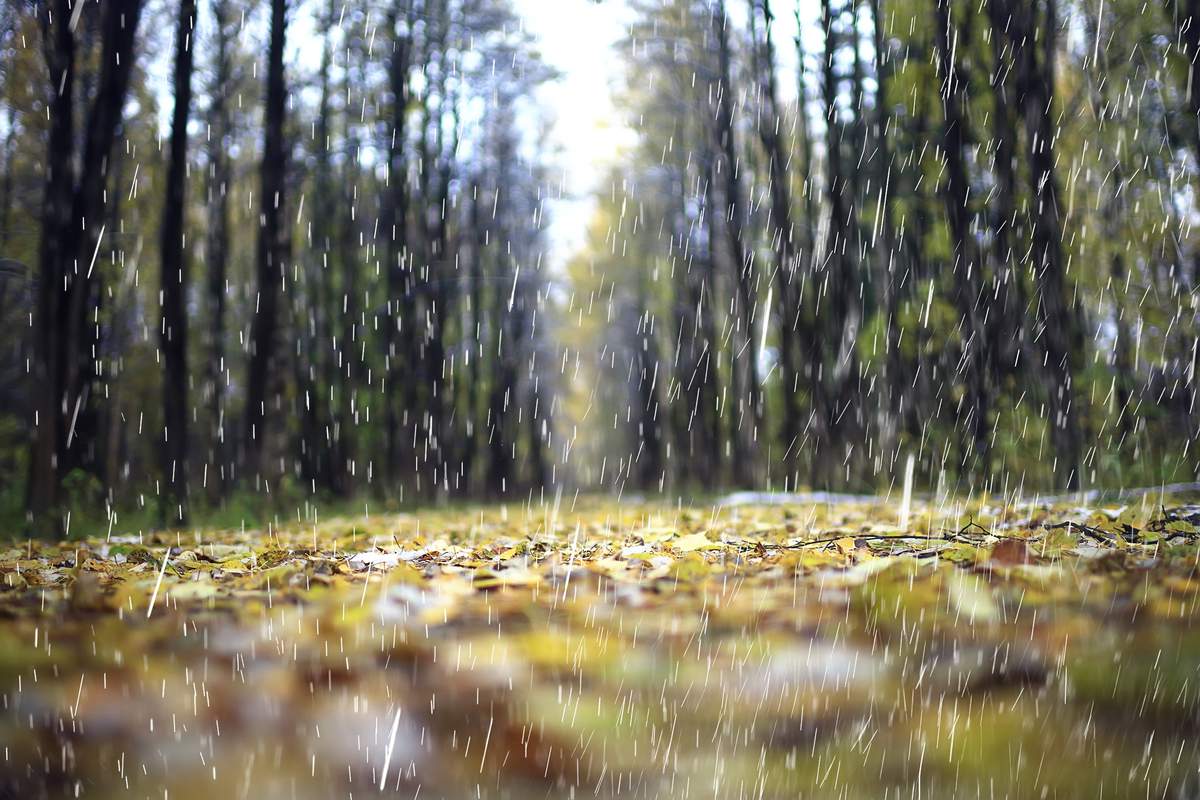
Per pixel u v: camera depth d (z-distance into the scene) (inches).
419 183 912.9
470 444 1153.4
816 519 316.2
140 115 708.7
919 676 85.8
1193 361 494.0
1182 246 596.4
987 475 490.0
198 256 928.3
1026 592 115.1
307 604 118.5
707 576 141.6
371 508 703.1
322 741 72.6
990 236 503.8
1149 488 365.4
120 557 230.8
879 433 668.1
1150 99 541.6
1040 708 77.3
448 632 102.5
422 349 930.7
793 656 91.5
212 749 70.9
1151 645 88.8
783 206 760.3
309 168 647.8
